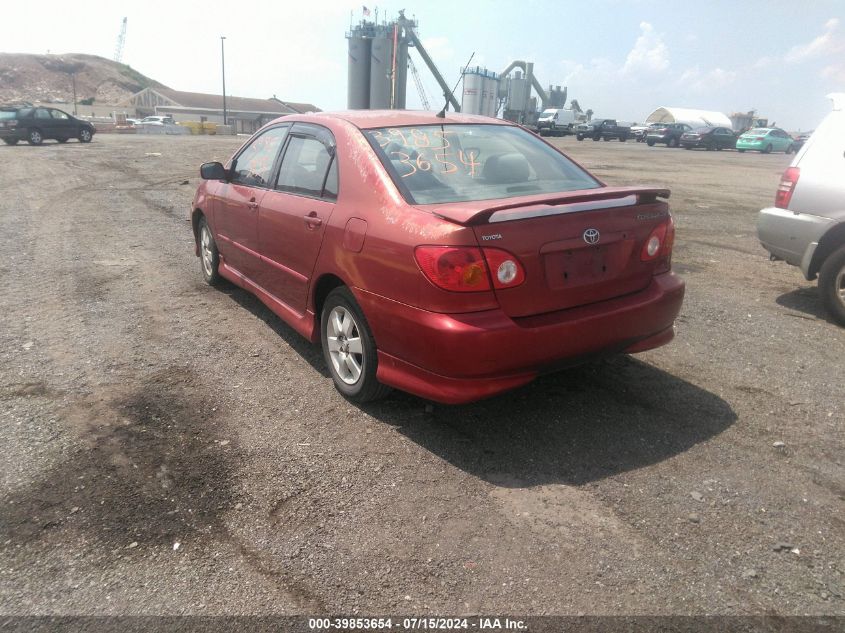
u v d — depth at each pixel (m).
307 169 4.29
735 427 3.62
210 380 4.20
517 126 4.52
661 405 3.87
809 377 4.30
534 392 4.03
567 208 3.21
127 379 4.19
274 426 3.61
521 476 3.13
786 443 3.45
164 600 2.36
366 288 3.44
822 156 5.45
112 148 24.77
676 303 3.66
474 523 2.79
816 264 5.55
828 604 2.35
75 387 4.05
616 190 3.46
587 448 3.39
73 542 2.65
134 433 3.51
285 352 4.69
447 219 3.05
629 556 2.59
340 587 2.43
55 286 6.25
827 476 3.15
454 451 3.36
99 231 9.02
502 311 3.09
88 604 2.34
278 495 2.98
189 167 18.08
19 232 8.86
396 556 2.59
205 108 112.00
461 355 3.03
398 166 3.63
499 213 3.03
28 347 4.70
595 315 3.29
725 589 2.42
